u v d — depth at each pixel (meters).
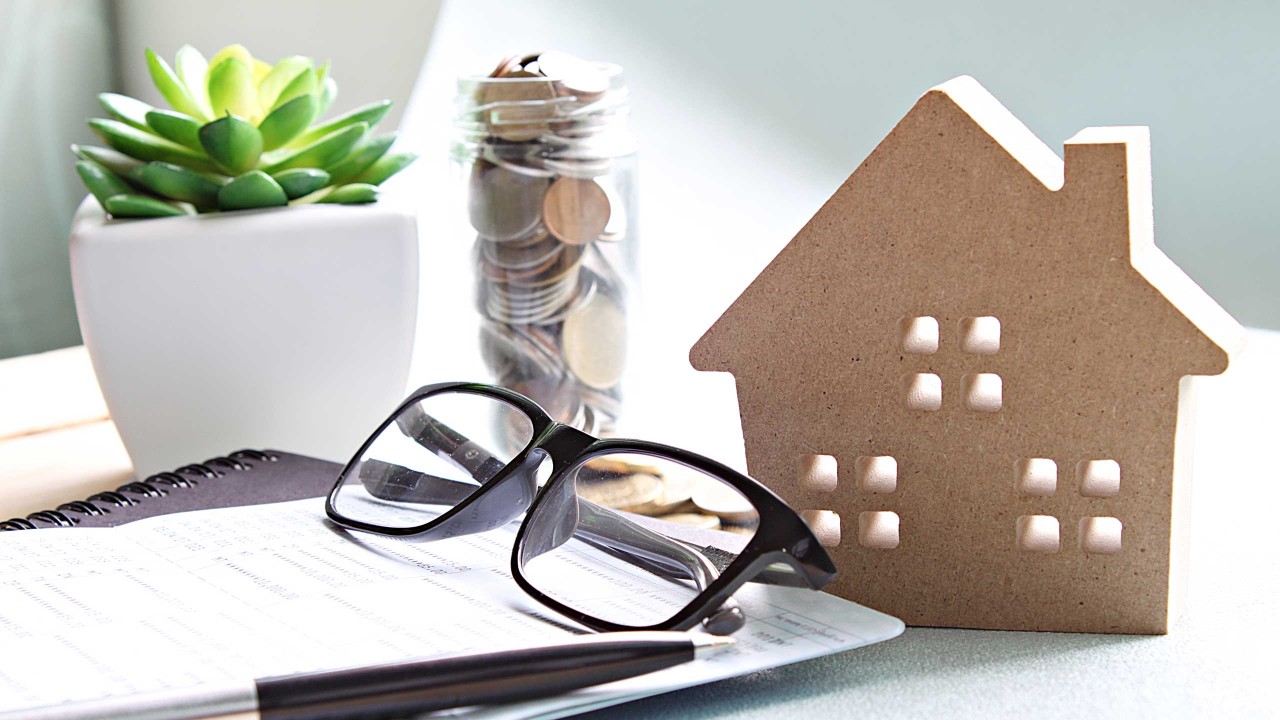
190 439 0.62
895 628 0.37
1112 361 0.38
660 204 1.12
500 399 0.48
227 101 0.64
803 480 0.43
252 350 0.61
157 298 0.59
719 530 0.38
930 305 0.40
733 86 1.16
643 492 0.40
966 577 0.41
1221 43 1.02
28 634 0.38
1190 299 0.38
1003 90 1.11
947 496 0.41
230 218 0.59
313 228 0.59
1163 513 0.38
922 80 1.14
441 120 1.04
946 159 0.39
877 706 0.35
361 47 1.01
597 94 0.57
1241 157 1.03
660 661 0.34
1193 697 0.35
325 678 0.32
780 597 0.40
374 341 0.62
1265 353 0.80
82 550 0.46
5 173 1.05
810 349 0.42
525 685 0.33
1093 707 0.35
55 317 1.12
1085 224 0.38
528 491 0.46
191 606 0.40
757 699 0.36
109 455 0.68
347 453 0.64
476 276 0.59
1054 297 0.38
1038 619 0.41
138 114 0.65
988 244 0.39
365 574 0.43
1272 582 0.44
